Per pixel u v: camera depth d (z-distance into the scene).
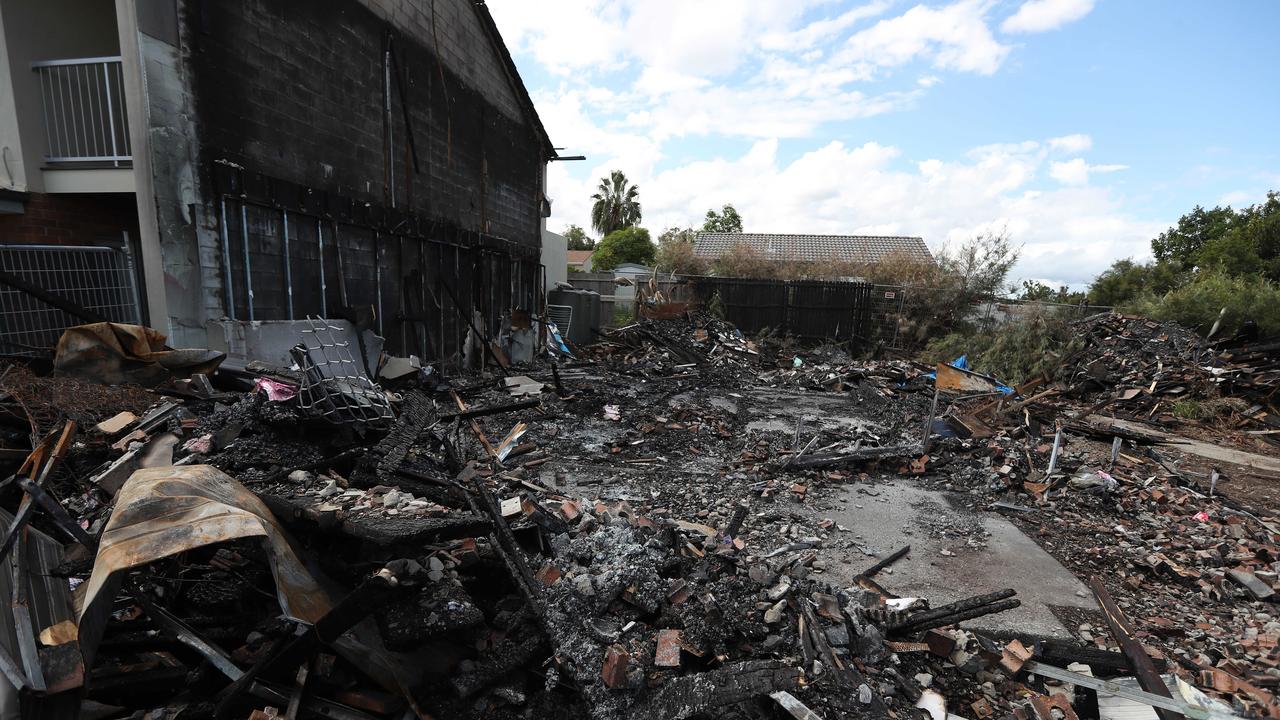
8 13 6.16
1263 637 3.66
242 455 4.23
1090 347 13.13
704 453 7.40
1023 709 2.87
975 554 4.82
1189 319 13.92
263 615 2.86
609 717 2.41
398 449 5.06
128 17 5.33
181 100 5.77
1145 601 4.17
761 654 2.93
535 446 7.05
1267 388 10.35
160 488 2.42
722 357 14.97
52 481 3.51
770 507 5.65
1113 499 6.01
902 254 23.52
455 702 2.54
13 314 5.44
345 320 7.97
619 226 51.09
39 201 6.49
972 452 7.16
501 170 13.88
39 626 2.16
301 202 7.46
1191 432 9.62
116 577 2.21
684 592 3.12
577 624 2.81
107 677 2.42
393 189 9.53
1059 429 7.49
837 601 3.36
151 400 4.64
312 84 7.56
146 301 7.30
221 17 6.15
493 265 13.52
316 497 3.39
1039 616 3.88
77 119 6.66
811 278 21.41
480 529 2.95
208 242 6.14
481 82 12.53
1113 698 3.01
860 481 6.59
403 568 2.63
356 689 2.58
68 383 4.41
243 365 6.00
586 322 19.59
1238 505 6.09
